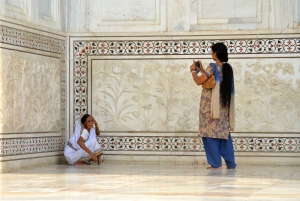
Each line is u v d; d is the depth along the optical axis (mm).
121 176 7543
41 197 5266
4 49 8641
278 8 10188
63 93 10438
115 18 10602
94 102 10555
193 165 9961
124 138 10438
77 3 10664
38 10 9758
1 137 8500
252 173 8070
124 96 10492
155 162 10336
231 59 10273
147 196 5277
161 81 10398
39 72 9648
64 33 10469
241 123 10188
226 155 8961
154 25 10469
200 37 10320
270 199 5004
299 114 10086
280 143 10102
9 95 8750
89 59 10578
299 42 10109
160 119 10367
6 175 7953
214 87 8586
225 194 5398
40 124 9648
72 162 9922
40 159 9586
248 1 10312
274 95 10164
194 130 10273
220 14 10367
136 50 10484
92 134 9930
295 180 6906
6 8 8852
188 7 10367
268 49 10188
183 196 5250
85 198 5164
